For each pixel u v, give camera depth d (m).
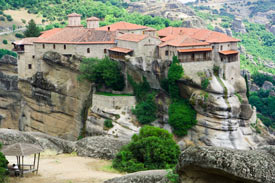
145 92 87.62
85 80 93.06
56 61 94.38
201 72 82.25
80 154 53.16
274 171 25.03
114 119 86.50
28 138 51.72
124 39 90.12
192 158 27.09
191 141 82.19
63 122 98.31
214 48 84.62
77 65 92.44
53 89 96.94
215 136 79.50
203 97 79.88
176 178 29.92
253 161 25.33
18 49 99.94
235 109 79.88
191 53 81.88
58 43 94.62
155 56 86.81
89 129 89.88
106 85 92.62
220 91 79.88
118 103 87.81
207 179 27.72
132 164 47.75
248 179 25.00
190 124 82.12
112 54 92.31
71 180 40.22
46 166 45.66
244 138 83.50
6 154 39.03
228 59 84.12
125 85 90.94
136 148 50.81
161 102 85.88
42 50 97.62
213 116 79.38
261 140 85.25
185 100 83.50
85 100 93.69
